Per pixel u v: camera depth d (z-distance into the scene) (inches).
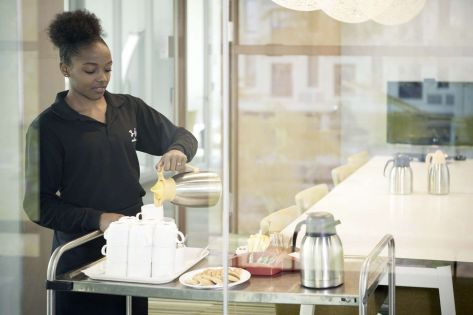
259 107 91.8
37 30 105.2
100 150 97.7
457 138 87.0
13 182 112.6
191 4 94.0
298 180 90.7
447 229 87.4
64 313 97.1
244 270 85.4
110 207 97.2
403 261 88.4
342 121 89.7
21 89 107.6
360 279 81.6
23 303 113.7
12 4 106.0
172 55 96.0
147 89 97.3
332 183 89.6
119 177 97.2
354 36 89.0
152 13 96.3
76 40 99.8
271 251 85.6
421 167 87.8
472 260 86.9
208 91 94.3
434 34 87.0
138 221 87.6
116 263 86.0
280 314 89.9
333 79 89.6
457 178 86.9
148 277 85.0
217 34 93.4
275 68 91.3
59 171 98.7
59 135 98.6
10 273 113.9
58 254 91.9
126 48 98.0
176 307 94.0
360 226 89.3
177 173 95.0
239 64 92.4
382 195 88.9
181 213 93.4
